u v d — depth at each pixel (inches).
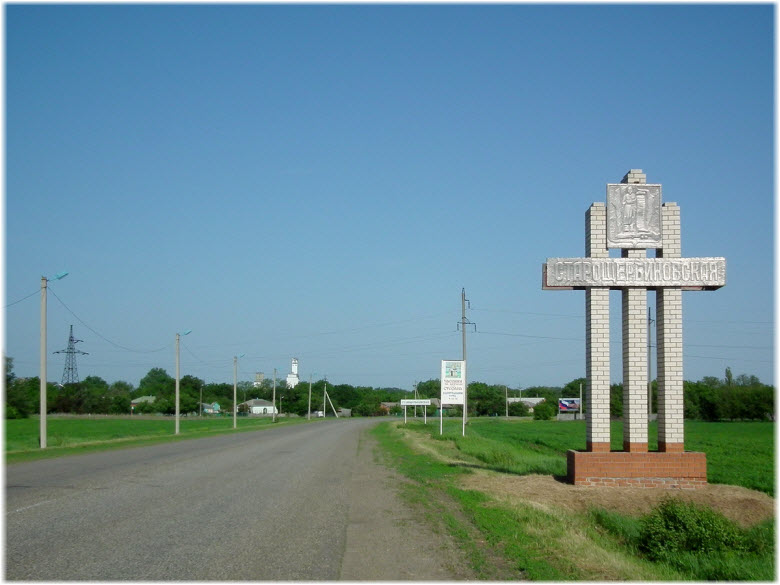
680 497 632.4
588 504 629.6
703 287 720.3
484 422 3858.3
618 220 730.2
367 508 536.4
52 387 4402.1
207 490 633.0
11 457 1022.4
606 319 720.3
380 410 6505.9
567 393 6688.0
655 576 388.2
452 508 540.1
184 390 5570.9
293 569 341.1
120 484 671.1
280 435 1916.8
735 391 3553.2
